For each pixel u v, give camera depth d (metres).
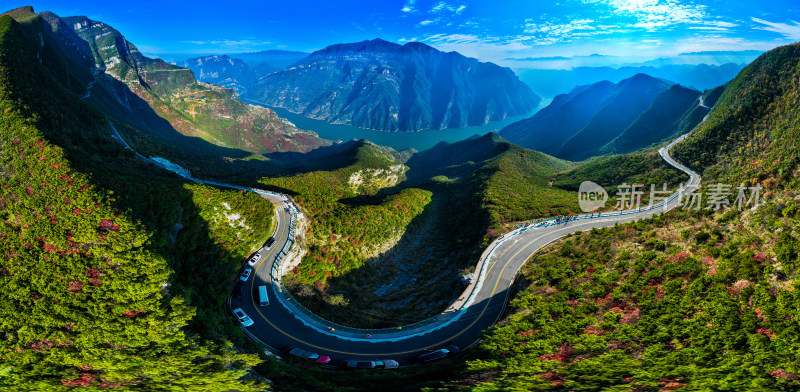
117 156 105.62
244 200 97.06
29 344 48.88
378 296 98.94
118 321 52.66
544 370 53.88
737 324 52.00
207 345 53.38
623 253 78.88
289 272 94.19
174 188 88.19
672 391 45.50
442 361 63.78
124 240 60.75
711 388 44.81
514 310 73.81
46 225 59.56
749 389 43.31
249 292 79.06
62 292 53.75
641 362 51.94
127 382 47.69
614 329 59.91
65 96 127.06
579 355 56.16
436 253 124.56
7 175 70.00
